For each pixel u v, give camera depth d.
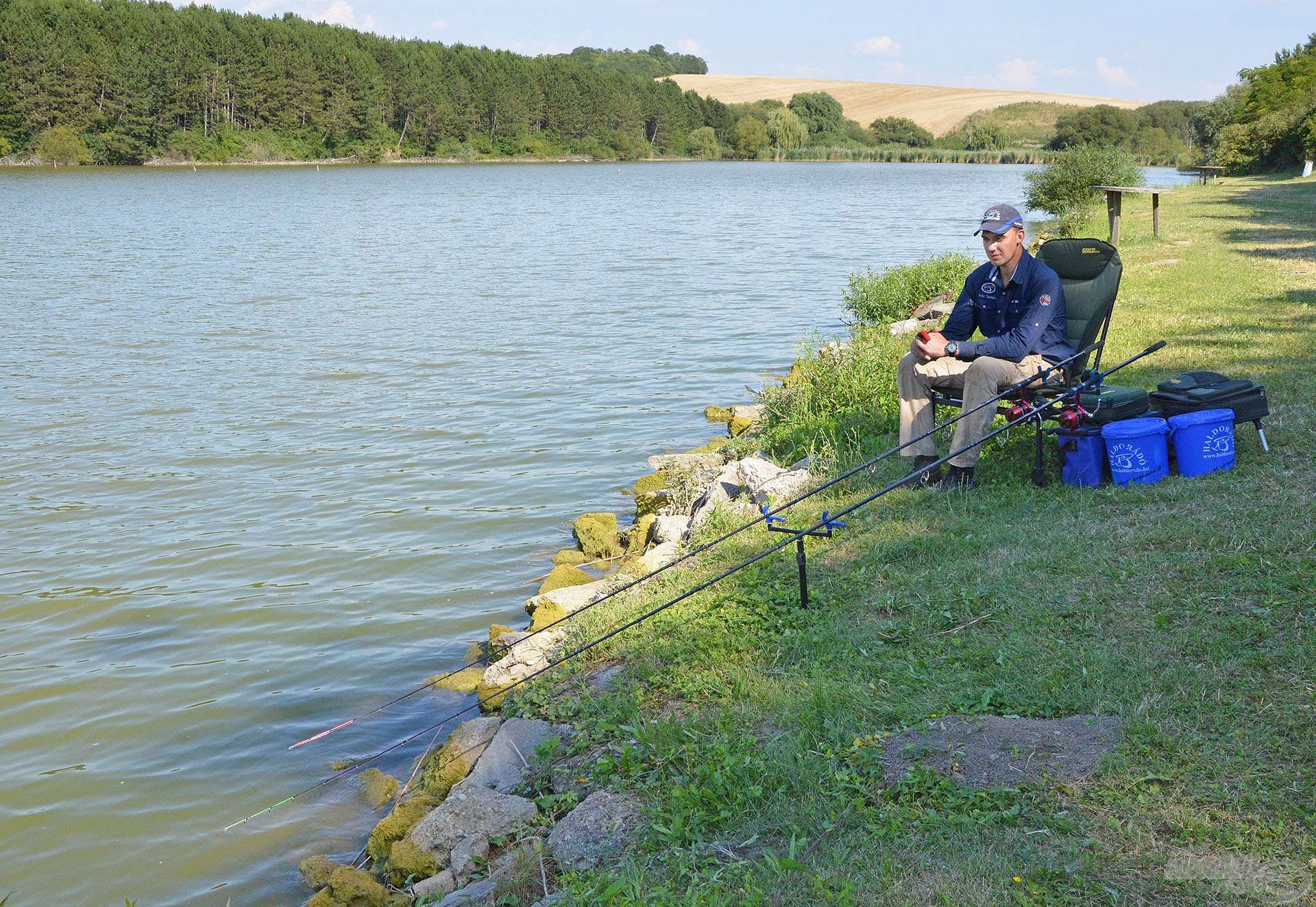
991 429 7.99
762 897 3.47
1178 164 97.75
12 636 7.57
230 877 5.00
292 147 113.50
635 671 5.60
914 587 5.77
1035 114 158.62
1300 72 56.62
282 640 7.42
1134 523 6.05
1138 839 3.50
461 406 13.70
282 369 15.96
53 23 97.75
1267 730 3.97
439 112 125.44
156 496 10.46
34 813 5.55
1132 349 10.06
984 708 4.42
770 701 4.87
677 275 26.86
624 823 4.23
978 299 7.23
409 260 30.81
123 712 6.55
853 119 167.25
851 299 18.92
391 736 6.16
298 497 10.36
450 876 4.41
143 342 18.20
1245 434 7.17
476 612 7.76
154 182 79.69
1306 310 11.48
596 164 139.38
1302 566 5.17
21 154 98.06
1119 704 4.29
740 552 6.88
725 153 155.25
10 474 11.15
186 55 103.69
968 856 3.51
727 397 13.98
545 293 23.78
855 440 8.78
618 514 9.72
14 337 18.66
